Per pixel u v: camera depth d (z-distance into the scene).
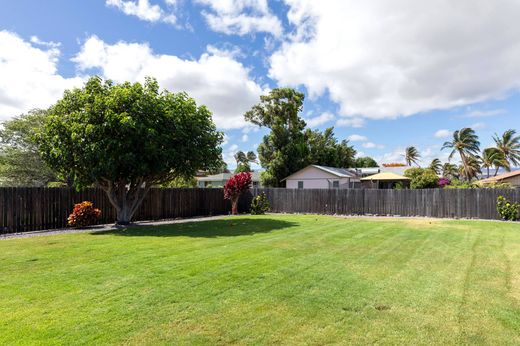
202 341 3.26
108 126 11.38
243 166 63.53
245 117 38.47
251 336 3.37
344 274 5.71
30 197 12.03
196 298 4.47
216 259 6.79
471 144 50.50
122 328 3.54
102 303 4.27
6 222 11.36
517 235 10.55
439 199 17.95
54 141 11.56
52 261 6.61
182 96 13.70
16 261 6.61
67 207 13.15
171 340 3.28
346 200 19.98
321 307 4.18
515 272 5.93
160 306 4.17
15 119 25.31
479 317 3.89
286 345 3.19
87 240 9.30
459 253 7.61
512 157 48.25
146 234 10.55
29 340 3.27
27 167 25.23
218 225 13.02
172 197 17.27
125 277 5.45
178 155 12.70
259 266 6.22
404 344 3.23
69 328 3.53
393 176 31.91
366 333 3.46
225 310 4.05
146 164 11.97
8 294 4.63
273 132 37.59
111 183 12.98
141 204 15.70
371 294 4.68
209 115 14.42
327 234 10.48
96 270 5.91
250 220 15.19
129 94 11.89
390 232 11.05
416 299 4.49
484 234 10.74
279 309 4.10
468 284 5.19
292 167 36.91
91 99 11.98
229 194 19.92
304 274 5.69
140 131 11.53
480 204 16.89
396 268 6.17
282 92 37.50
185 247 8.14
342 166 47.69
